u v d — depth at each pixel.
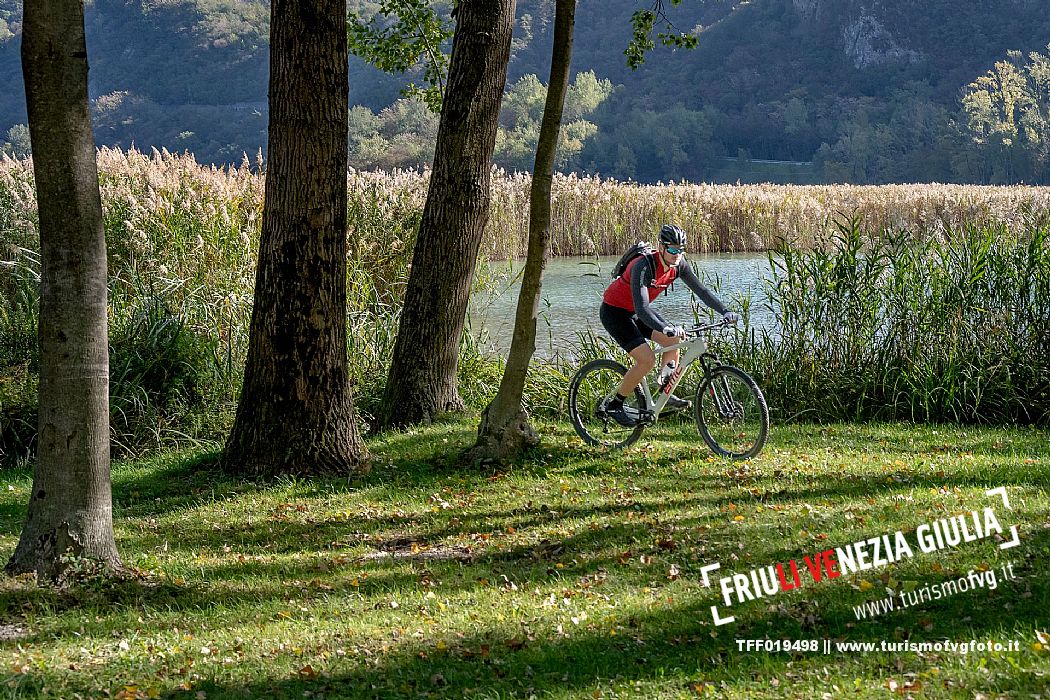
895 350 16.36
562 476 12.67
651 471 12.56
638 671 6.80
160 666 7.27
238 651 7.58
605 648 7.27
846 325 16.56
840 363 16.52
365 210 23.00
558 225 44.56
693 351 13.05
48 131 8.38
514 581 8.95
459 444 14.20
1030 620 6.95
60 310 8.72
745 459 12.77
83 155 8.51
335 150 12.70
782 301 16.92
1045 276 15.62
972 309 16.03
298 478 13.14
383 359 18.09
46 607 8.42
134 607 8.62
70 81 8.34
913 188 57.28
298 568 9.73
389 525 11.22
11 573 8.83
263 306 13.08
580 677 6.77
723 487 11.63
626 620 7.72
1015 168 175.12
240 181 24.97
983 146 177.62
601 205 44.88
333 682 6.95
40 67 8.25
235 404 17.30
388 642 7.62
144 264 20.27
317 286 12.96
